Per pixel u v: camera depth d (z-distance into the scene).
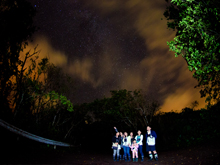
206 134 13.16
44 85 14.61
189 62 8.25
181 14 9.01
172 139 16.27
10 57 12.15
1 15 12.14
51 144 13.63
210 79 8.59
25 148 10.31
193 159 7.99
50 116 17.69
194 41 8.37
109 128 28.42
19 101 12.62
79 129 24.98
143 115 21.70
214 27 8.41
